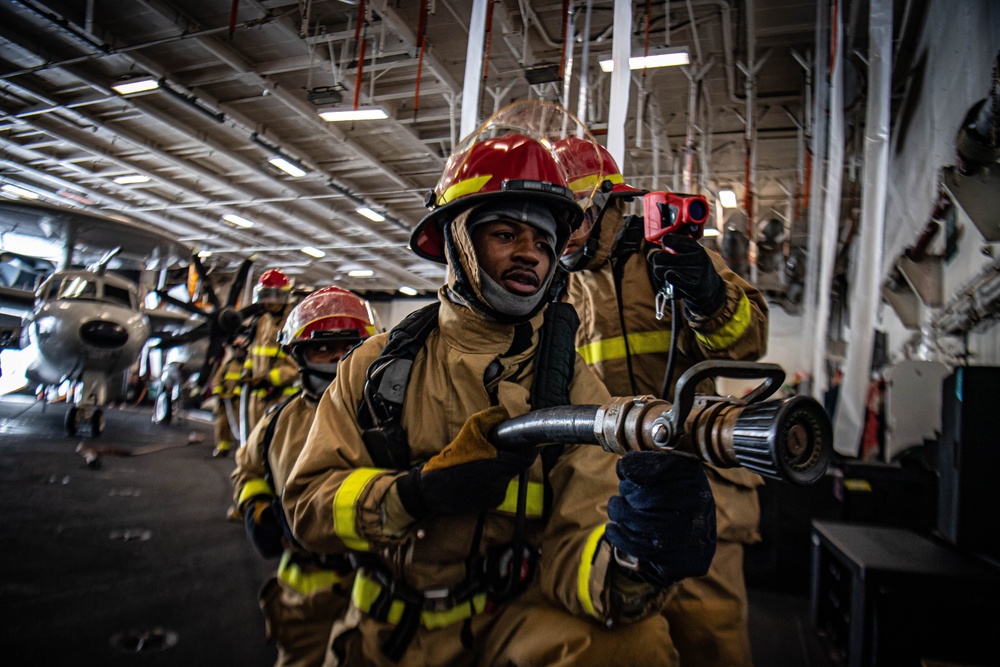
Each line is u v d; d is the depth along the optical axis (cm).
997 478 221
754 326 180
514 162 117
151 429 1108
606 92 912
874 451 552
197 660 249
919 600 199
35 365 973
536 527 125
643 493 84
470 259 116
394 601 125
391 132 1206
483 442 104
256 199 1620
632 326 193
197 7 858
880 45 356
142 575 342
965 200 310
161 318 1481
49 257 1420
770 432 63
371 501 107
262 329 547
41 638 254
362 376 129
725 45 772
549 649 108
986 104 271
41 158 1523
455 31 841
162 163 1473
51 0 868
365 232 1859
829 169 414
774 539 384
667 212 163
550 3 755
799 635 305
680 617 180
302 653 184
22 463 627
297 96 1091
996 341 419
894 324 877
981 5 398
